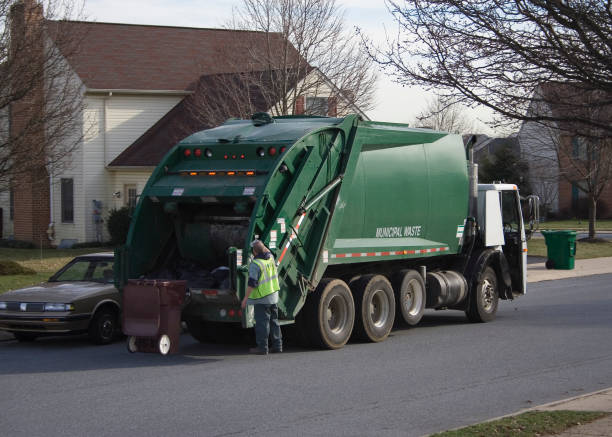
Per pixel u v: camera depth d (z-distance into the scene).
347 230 13.01
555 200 59.72
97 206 31.27
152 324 11.63
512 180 50.91
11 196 36.88
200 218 12.86
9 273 20.17
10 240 33.47
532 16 7.36
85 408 8.62
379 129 13.50
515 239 17.61
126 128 31.78
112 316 13.63
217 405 8.73
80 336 14.68
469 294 15.82
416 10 7.81
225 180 12.16
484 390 9.50
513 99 7.88
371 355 12.05
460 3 7.48
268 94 25.97
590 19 7.15
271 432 7.61
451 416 8.23
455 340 13.56
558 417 7.75
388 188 13.84
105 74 31.69
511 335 14.08
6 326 13.17
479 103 7.97
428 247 14.87
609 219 58.56
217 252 12.71
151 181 12.66
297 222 12.06
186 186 12.35
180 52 34.31
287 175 11.97
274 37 26.70
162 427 7.80
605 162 35.66
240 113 25.81
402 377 10.30
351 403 8.83
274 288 11.68
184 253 13.02
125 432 7.62
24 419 8.14
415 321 14.44
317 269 12.37
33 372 10.85
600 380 10.09
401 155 14.23
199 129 29.66
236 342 13.88
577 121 7.71
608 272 26.72
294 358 11.82
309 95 26.53
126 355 12.33
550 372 10.61
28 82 17.55
